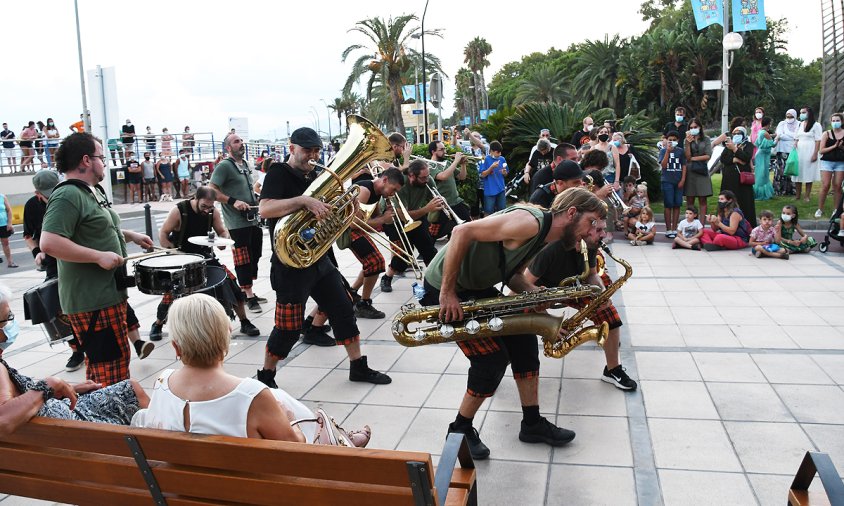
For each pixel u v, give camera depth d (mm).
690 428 3701
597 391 4293
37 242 6441
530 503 3047
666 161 10297
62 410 2592
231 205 6641
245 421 2279
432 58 33031
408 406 4234
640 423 3801
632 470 3289
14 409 2305
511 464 3424
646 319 5789
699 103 42844
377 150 4348
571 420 3891
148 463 2172
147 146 24891
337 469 1914
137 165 22094
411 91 31234
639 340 5250
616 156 9797
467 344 3371
